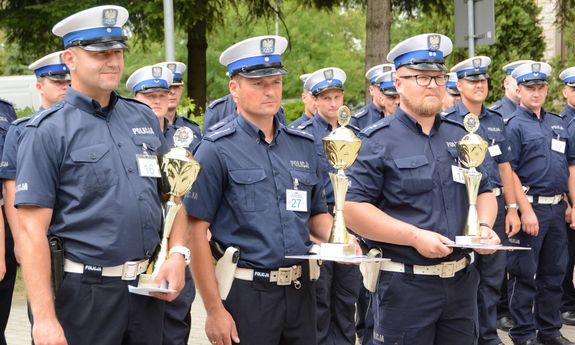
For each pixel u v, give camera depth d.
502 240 7.17
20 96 19.84
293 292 4.33
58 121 3.87
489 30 8.89
